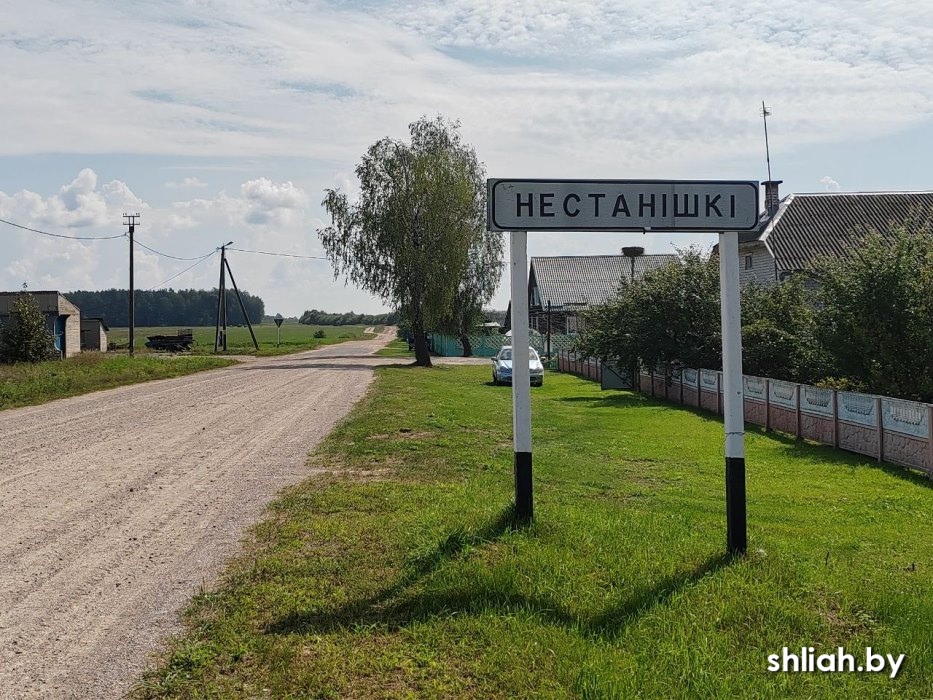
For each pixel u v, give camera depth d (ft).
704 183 20.49
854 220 111.55
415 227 143.33
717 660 14.23
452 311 165.27
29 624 16.47
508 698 12.91
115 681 13.74
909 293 49.39
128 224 159.84
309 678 13.39
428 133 154.92
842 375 53.16
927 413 39.24
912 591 18.89
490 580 17.37
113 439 44.65
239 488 30.58
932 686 14.17
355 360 162.50
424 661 14.12
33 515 26.18
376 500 27.30
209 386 86.89
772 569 18.88
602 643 14.74
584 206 20.71
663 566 19.04
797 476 39.68
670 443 49.06
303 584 18.17
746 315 74.79
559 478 34.81
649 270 85.66
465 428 51.06
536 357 110.42
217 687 13.33
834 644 15.40
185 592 18.26
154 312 528.22
